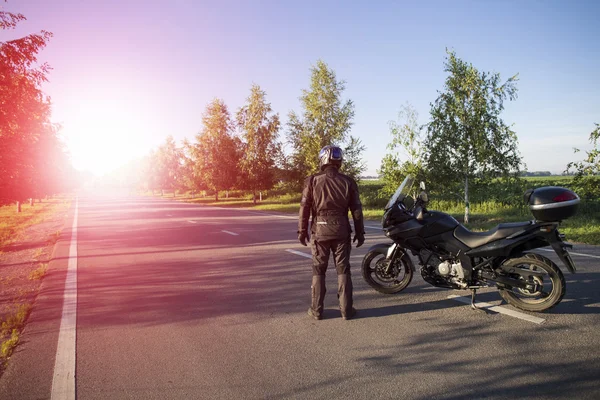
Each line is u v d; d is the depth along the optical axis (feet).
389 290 17.13
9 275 23.99
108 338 12.96
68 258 28.17
